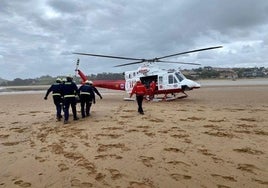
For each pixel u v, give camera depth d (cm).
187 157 606
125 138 791
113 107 1599
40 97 2939
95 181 489
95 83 2239
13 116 1326
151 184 470
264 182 469
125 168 548
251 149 655
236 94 2642
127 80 2098
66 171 540
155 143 727
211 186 457
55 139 808
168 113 1281
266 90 3297
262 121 1024
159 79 1920
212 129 888
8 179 508
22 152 683
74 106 1124
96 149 686
